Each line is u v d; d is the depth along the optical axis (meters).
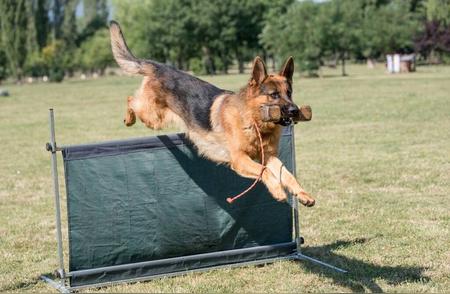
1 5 78.00
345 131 16.97
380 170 11.45
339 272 6.21
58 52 88.44
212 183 6.44
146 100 6.79
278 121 5.52
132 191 6.10
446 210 8.54
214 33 68.25
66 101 35.41
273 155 5.93
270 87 5.60
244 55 75.06
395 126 17.42
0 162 14.33
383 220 8.17
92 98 37.06
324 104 25.22
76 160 5.89
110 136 18.17
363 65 77.69
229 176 6.52
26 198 10.41
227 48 71.69
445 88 30.23
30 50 82.81
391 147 13.97
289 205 6.89
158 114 6.74
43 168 13.34
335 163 12.32
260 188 6.69
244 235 6.66
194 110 6.32
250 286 5.90
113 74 96.81
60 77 74.38
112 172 6.02
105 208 6.00
